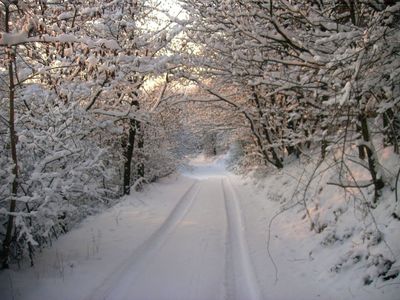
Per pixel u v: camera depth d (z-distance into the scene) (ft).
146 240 27.22
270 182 47.78
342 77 16.53
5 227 21.09
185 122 63.87
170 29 31.32
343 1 21.29
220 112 51.72
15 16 21.31
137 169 59.57
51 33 19.98
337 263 18.75
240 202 45.85
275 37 23.32
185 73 35.81
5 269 20.18
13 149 19.58
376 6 18.81
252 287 18.85
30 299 17.17
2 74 22.35
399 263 16.01
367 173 24.93
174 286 19.21
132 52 30.86
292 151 49.55
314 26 22.09
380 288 15.60
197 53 34.99
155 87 48.80
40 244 23.95
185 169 126.62
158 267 22.07
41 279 19.43
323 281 18.39
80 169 22.68
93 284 18.90
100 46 21.35
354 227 21.04
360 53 14.52
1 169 19.75
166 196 51.65
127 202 44.06
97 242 26.53
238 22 23.97
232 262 23.12
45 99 24.68
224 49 27.76
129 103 39.55
